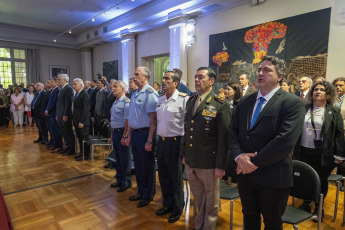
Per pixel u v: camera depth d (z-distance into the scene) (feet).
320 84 6.89
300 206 7.60
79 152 13.91
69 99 13.76
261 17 16.06
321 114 6.98
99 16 27.40
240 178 4.66
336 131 6.93
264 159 3.96
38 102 17.35
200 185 6.07
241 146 4.55
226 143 5.42
